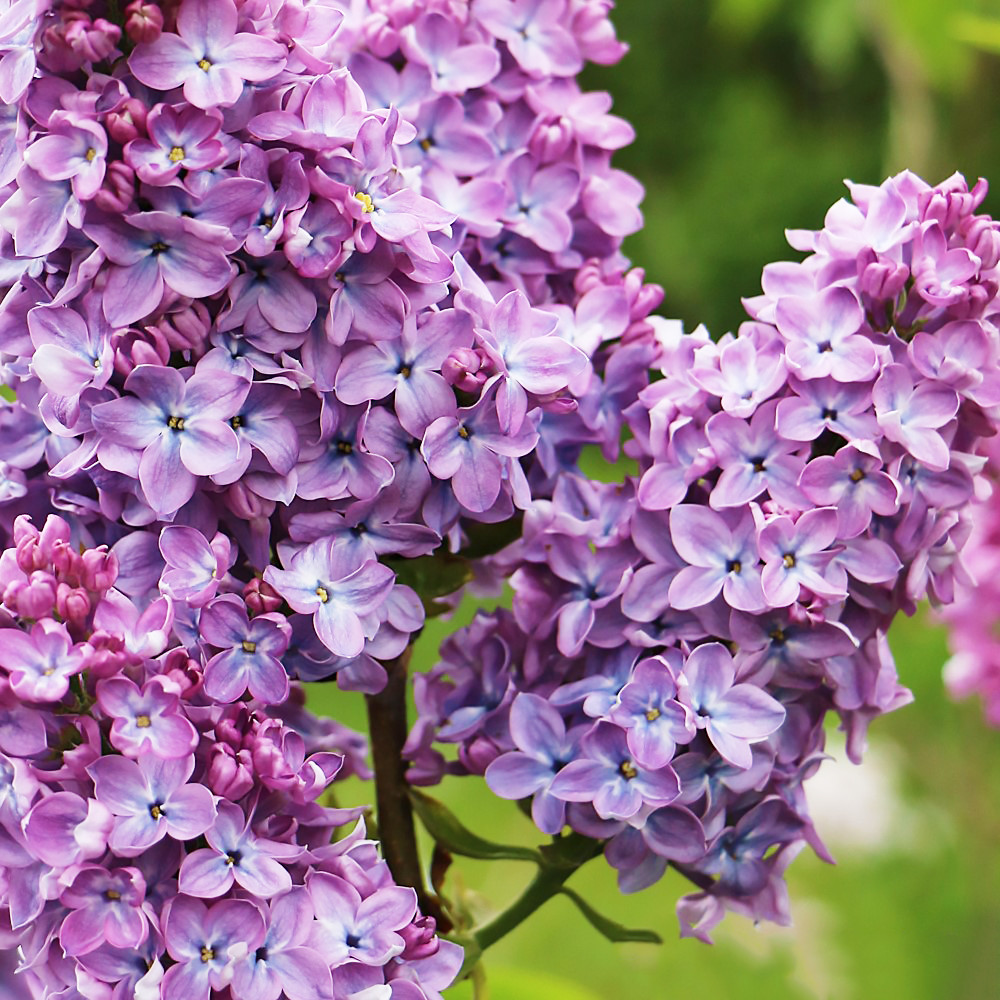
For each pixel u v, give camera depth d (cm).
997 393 82
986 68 142
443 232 82
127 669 79
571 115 86
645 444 84
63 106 79
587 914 85
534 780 82
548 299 86
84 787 79
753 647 82
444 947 81
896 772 181
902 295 82
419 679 85
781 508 82
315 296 80
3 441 83
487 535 84
